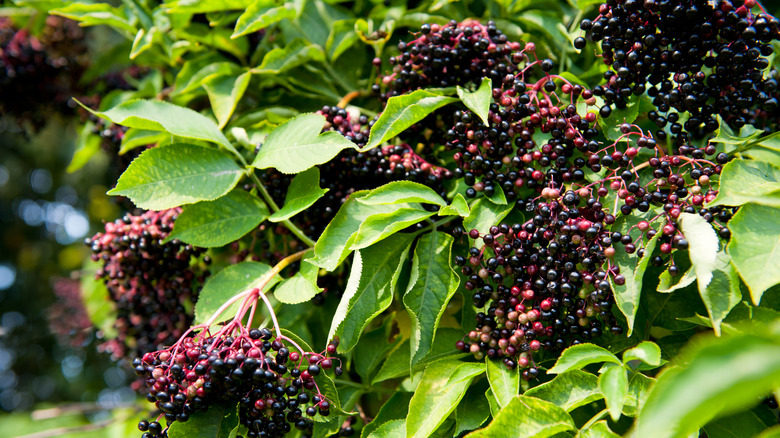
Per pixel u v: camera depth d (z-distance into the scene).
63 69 1.48
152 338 1.38
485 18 1.34
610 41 1.23
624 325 1.23
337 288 1.31
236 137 1.31
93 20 1.38
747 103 1.22
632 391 1.19
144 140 1.36
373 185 1.28
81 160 1.48
